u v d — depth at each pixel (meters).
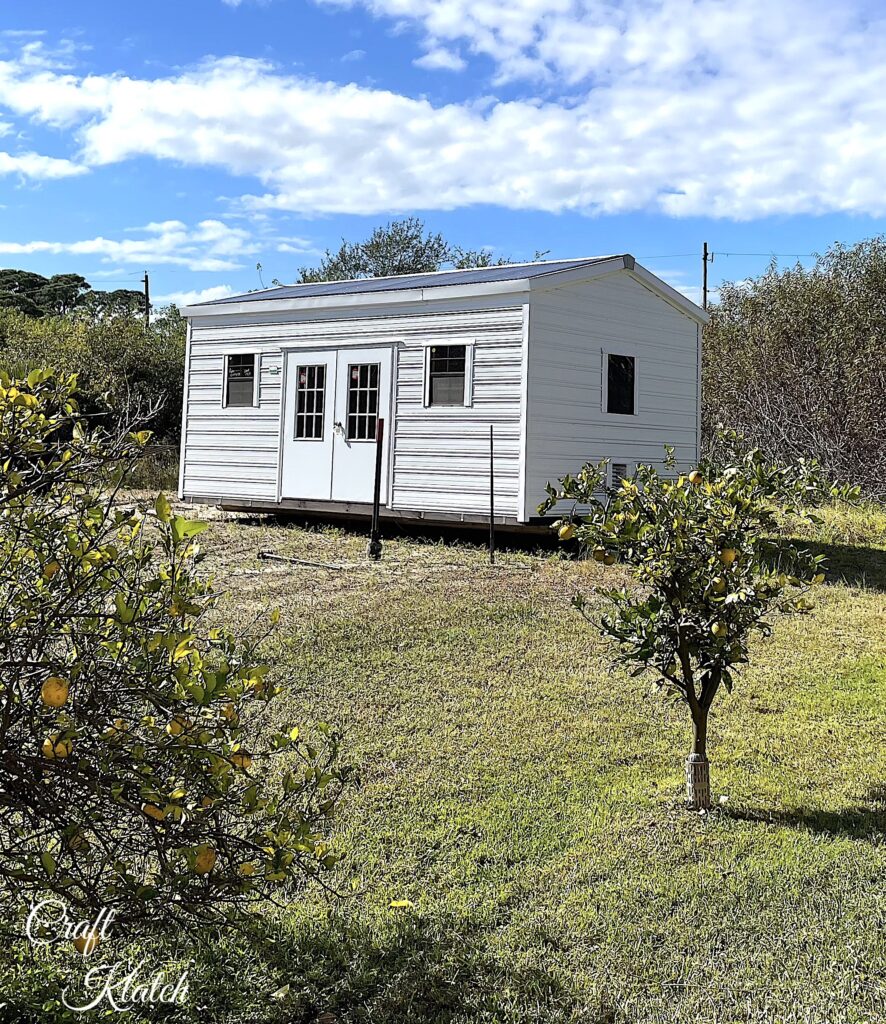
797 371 17.84
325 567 9.74
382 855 4.23
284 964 3.44
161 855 2.65
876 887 3.96
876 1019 3.10
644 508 4.66
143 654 2.47
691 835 4.44
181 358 22.94
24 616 2.56
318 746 5.35
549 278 10.47
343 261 33.41
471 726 5.74
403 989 3.29
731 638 4.57
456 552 10.69
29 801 2.61
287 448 12.50
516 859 4.21
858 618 8.41
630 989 3.29
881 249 18.31
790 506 4.74
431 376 11.20
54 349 22.41
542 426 10.56
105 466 2.79
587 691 6.34
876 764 5.32
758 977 3.34
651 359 12.01
